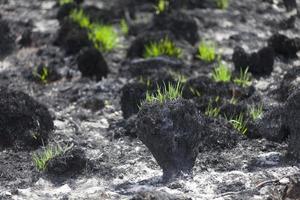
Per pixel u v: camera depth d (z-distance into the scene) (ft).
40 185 32.99
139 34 56.95
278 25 61.82
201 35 59.16
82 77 51.26
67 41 55.93
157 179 32.55
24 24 63.41
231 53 54.95
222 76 45.88
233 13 64.23
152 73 48.98
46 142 38.68
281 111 37.17
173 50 53.36
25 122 38.55
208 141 36.47
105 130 41.06
